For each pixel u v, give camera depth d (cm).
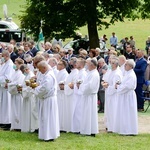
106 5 4366
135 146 1577
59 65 1838
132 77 1806
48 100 1623
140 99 2312
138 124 2003
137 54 2441
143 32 6438
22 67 1791
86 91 1739
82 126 1756
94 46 4247
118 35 6272
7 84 1875
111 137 1742
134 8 4428
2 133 1755
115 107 1842
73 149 1506
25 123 1792
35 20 4303
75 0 4291
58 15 4275
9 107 1914
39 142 1603
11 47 2258
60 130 1833
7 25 4169
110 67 1930
